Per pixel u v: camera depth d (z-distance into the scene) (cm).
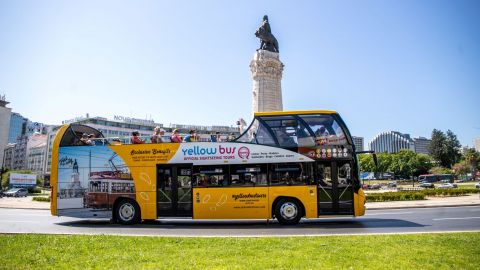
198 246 1001
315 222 1722
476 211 2108
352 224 1602
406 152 12988
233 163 1666
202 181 1669
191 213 1648
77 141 1817
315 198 1606
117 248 987
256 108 3469
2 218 2058
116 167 1727
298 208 1620
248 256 867
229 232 1395
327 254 871
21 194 6906
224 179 1659
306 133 1664
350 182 1606
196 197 1656
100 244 1041
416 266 754
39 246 1022
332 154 1633
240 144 1681
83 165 1744
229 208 1638
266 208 1623
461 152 13838
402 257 827
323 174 1625
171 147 1712
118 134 12612
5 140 10750
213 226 1636
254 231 1418
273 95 3497
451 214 1945
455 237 1049
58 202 1719
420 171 12594
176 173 1688
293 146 1653
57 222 1836
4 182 8744
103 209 1708
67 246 1020
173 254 901
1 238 1154
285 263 792
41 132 17175
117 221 1706
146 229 1520
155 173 1698
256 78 3522
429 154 14100
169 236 1193
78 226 1650
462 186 7269
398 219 1756
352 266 761
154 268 768
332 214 1589
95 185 1725
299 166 1638
